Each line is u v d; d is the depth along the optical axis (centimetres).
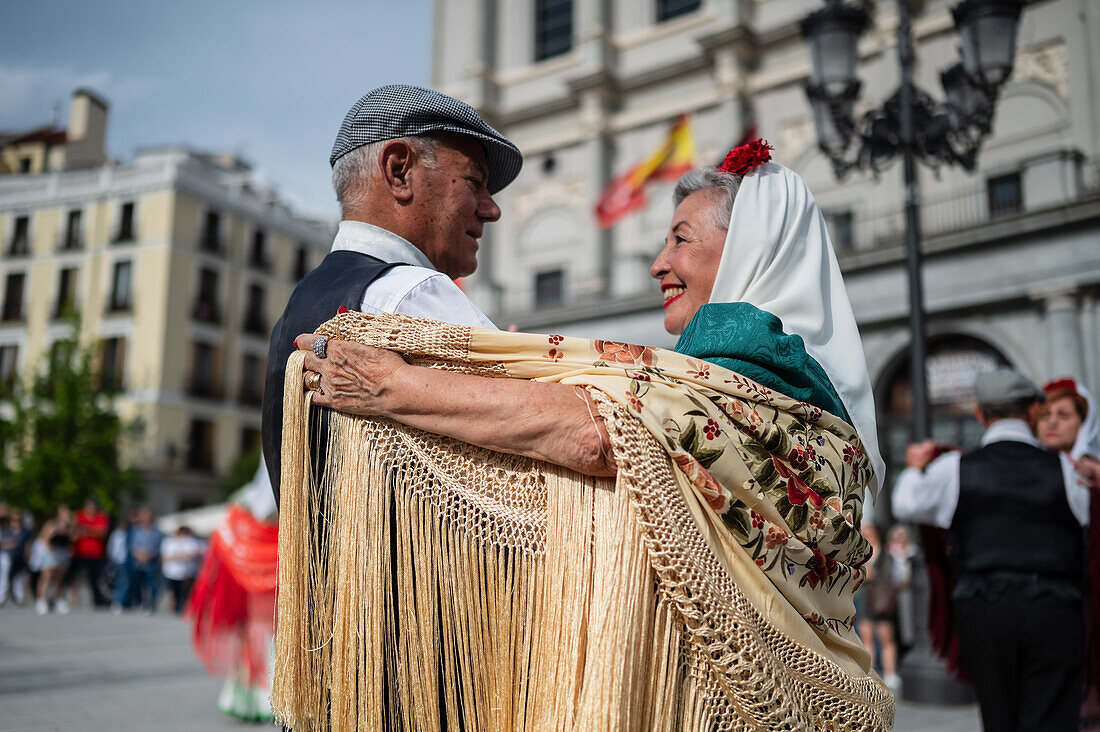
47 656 797
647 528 92
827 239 128
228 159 3466
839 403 115
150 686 629
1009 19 589
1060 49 1405
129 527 1514
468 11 2152
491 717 97
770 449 103
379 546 102
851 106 637
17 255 3080
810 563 103
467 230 131
